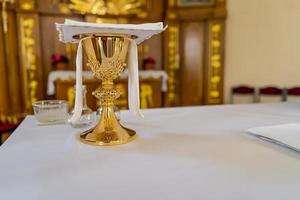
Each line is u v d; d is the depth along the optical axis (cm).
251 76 272
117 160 47
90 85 220
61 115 75
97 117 67
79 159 48
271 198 34
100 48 55
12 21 244
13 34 245
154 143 57
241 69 275
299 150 50
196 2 282
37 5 255
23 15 248
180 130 68
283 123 76
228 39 277
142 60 292
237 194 35
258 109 99
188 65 293
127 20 282
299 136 58
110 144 55
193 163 46
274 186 38
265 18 259
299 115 87
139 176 41
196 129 69
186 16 287
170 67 294
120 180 39
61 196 35
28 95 256
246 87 267
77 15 270
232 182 39
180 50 293
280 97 258
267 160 47
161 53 300
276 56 258
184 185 38
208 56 284
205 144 56
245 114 90
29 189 37
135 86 63
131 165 45
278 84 260
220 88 283
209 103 287
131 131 63
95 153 51
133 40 60
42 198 34
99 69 57
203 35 285
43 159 48
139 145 56
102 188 37
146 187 37
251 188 37
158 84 259
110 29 53
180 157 49
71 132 65
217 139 60
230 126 73
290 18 248
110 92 59
